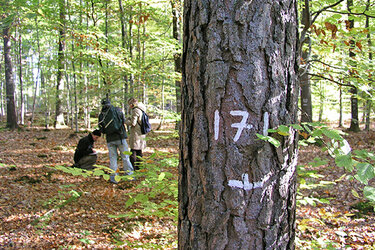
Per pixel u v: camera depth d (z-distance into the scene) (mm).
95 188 5031
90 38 6012
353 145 8617
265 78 1110
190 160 1217
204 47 1142
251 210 1106
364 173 1108
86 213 4121
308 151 7867
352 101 10945
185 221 1242
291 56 1188
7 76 13148
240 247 1106
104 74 6129
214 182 1127
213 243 1133
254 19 1087
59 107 13961
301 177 1893
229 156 1108
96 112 6562
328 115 18266
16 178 5617
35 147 8758
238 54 1089
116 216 1728
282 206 1169
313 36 2449
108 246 3248
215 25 1107
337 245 1981
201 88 1153
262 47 1094
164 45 7164
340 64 2420
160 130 12375
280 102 1152
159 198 3352
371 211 3908
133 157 5383
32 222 3824
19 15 8086
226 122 1110
